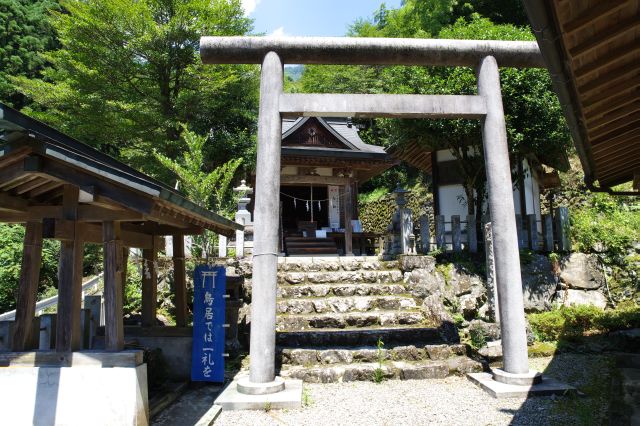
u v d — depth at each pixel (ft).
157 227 20.04
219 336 18.13
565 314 26.12
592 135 16.03
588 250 30.99
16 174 11.56
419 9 62.13
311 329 22.53
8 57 61.72
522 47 19.56
